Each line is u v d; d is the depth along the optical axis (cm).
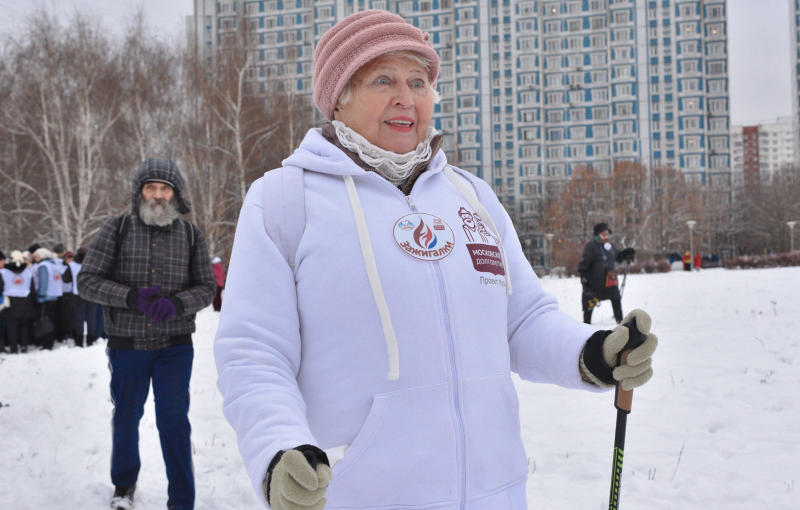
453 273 160
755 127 19725
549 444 489
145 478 436
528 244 8581
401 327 151
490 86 9531
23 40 2914
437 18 9681
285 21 9656
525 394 655
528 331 181
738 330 948
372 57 168
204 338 1241
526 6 9569
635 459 445
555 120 9675
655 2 9556
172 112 3180
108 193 3003
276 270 155
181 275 382
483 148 9450
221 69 3262
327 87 175
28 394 722
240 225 165
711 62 9562
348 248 156
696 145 9362
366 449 149
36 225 3136
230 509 383
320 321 153
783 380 628
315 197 162
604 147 9575
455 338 155
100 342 1315
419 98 177
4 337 1272
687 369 707
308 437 135
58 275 1312
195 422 593
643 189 7206
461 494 150
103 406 663
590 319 1106
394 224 160
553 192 8494
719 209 7919
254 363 147
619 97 9525
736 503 369
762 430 491
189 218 3042
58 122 2911
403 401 149
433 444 149
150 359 365
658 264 4603
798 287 1650
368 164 169
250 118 3216
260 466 130
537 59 9562
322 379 152
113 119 2969
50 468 464
